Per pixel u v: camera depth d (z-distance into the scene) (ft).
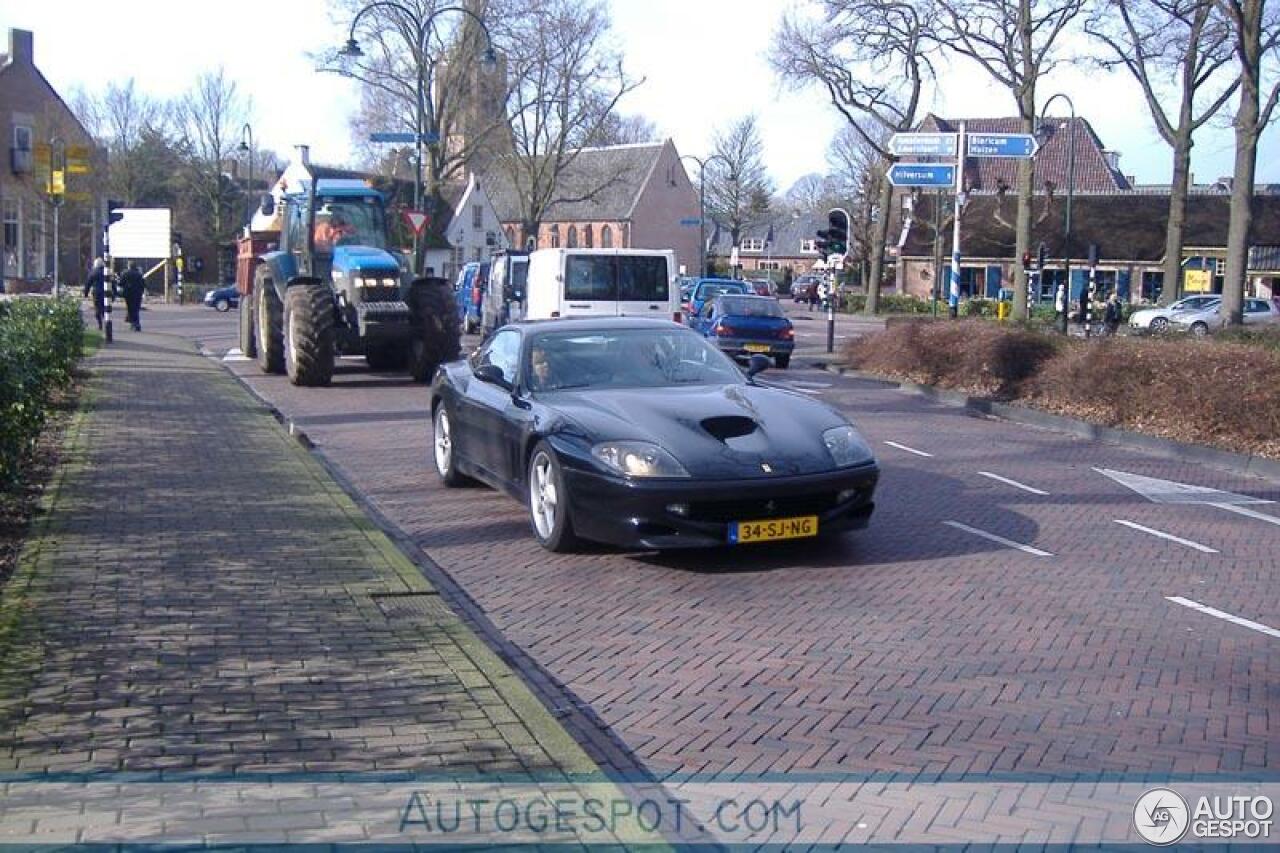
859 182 227.81
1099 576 26.45
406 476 38.63
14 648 19.30
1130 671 19.99
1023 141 81.71
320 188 70.44
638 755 16.48
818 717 17.85
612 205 276.21
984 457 44.80
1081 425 52.90
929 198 219.00
